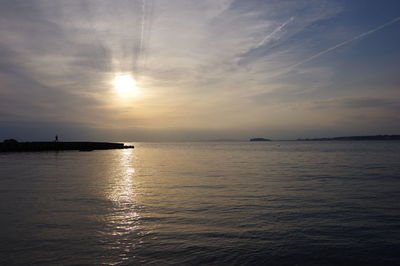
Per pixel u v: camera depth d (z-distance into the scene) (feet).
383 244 30.86
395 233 34.14
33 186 67.00
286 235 33.35
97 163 142.61
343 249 29.48
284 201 51.06
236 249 29.30
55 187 65.62
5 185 68.39
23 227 35.50
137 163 146.82
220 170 109.29
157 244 30.42
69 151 286.05
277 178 83.51
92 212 42.83
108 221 38.29
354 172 98.07
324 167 119.34
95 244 30.25
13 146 255.70
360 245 30.55
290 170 107.86
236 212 43.27
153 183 73.20
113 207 46.09
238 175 91.91
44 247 29.35
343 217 40.73
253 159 182.91
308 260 27.04
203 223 37.70
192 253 28.27
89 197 54.08
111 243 30.58
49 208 45.14
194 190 62.54
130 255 27.71
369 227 36.35
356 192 59.82
